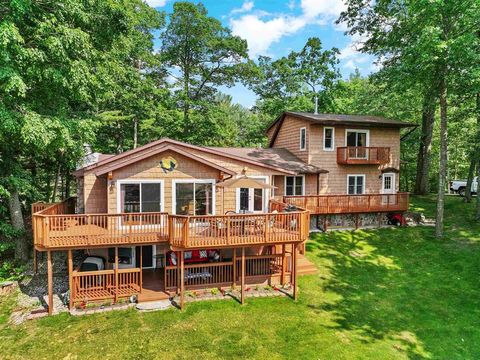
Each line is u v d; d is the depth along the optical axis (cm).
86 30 1404
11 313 1044
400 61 2006
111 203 1223
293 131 2219
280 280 1288
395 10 1977
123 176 1234
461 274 1362
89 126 1397
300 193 1991
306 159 2038
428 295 1212
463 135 2498
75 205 1698
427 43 1448
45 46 1152
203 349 869
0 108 1088
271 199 1590
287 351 872
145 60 2636
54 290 1187
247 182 1227
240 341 909
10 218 1559
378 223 1922
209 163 1309
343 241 1691
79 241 1033
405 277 1351
